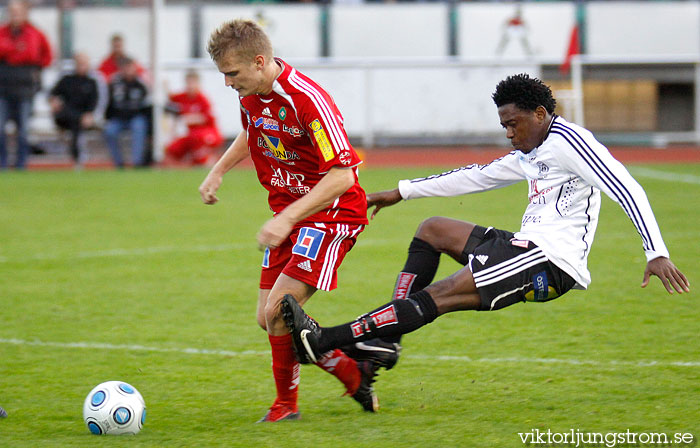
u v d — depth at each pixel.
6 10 56.38
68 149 54.00
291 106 12.52
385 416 13.34
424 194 14.56
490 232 13.85
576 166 12.72
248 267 25.53
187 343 17.86
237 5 61.22
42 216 34.81
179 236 30.50
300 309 12.28
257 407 13.96
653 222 12.30
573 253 12.97
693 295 21.36
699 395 14.04
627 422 12.82
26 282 23.64
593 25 60.84
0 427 12.95
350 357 13.11
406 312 12.65
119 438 12.38
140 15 57.34
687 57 57.88
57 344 17.78
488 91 55.22
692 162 52.41
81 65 48.78
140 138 50.88
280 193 13.60
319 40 61.53
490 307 12.84
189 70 53.50
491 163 14.28
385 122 55.22
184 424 13.09
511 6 61.06
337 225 13.08
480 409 13.60
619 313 19.72
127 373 15.85
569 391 14.41
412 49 61.69
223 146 54.81
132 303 21.31
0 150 49.78
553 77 56.38
